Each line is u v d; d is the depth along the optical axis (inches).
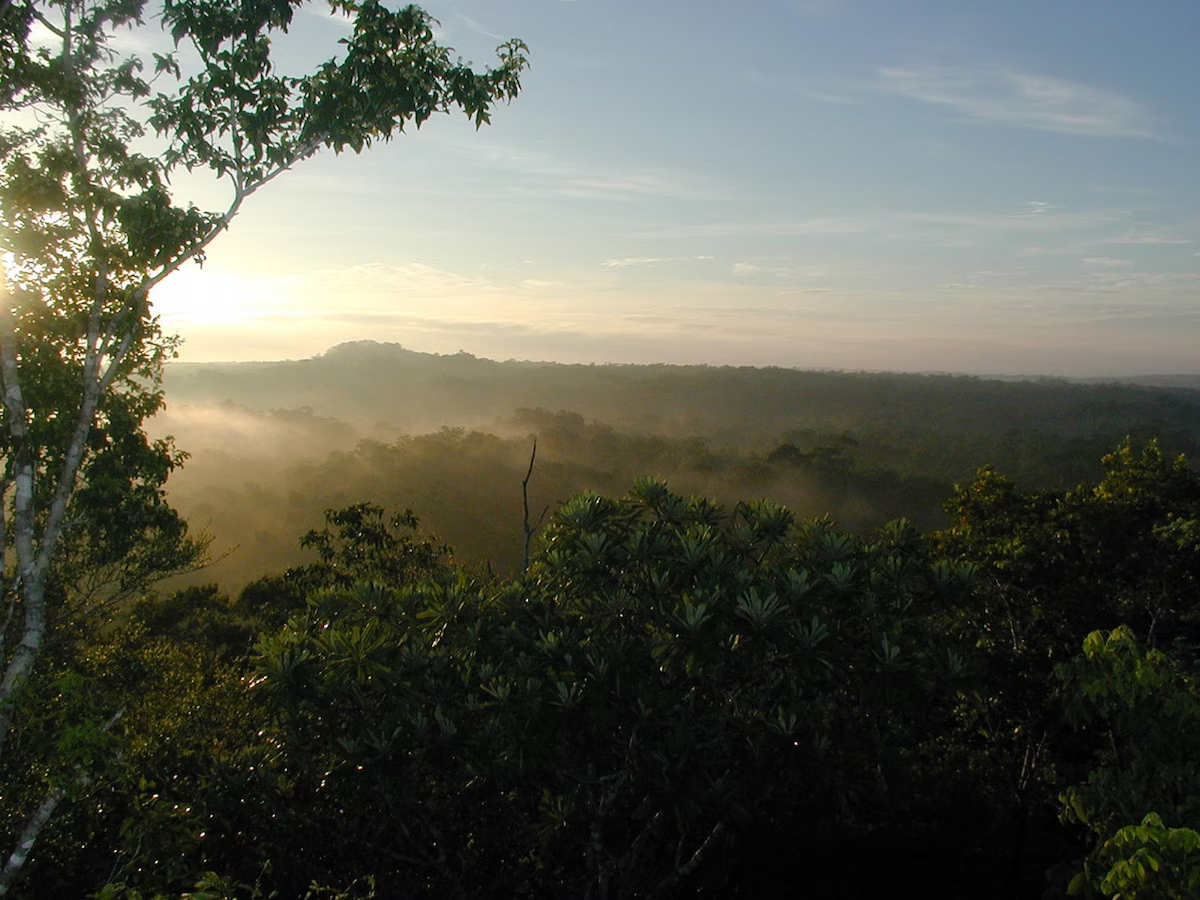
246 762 324.5
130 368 334.6
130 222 290.7
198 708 446.9
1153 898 142.6
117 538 362.9
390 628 314.7
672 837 372.5
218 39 311.3
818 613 260.5
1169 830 142.9
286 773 320.2
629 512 309.3
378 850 306.7
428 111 333.1
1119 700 199.3
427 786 317.7
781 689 292.4
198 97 311.4
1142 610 606.9
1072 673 203.6
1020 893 366.0
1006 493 581.6
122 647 457.4
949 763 437.4
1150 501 564.1
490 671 276.7
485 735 278.4
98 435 329.4
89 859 323.9
